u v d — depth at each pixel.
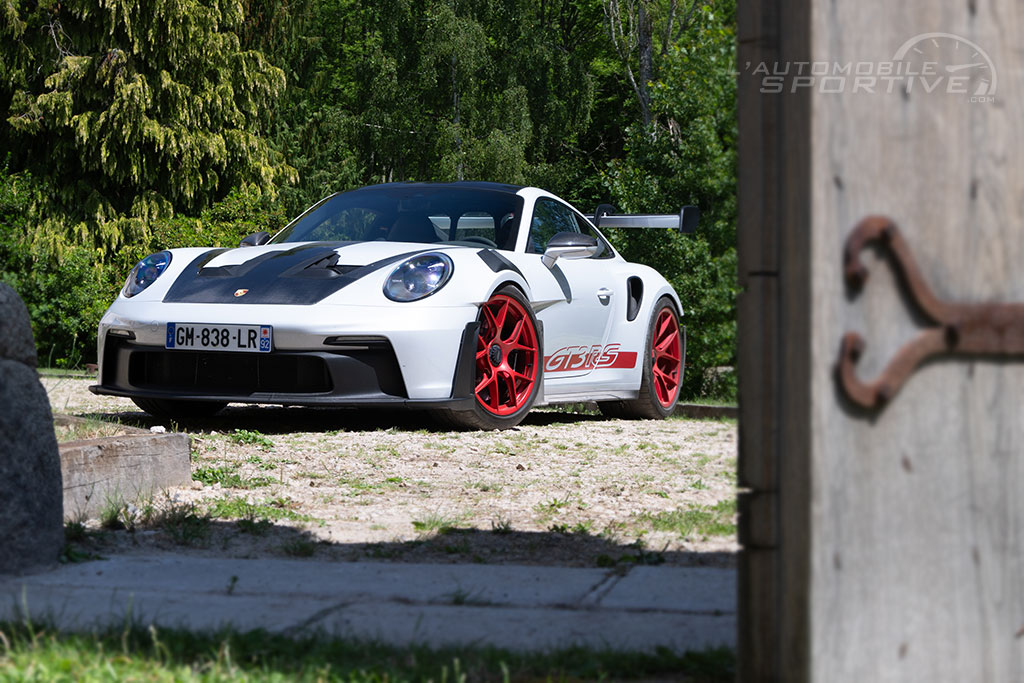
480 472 5.90
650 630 2.95
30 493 3.73
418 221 8.20
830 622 2.14
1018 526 2.17
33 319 18.38
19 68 20.48
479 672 2.56
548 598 3.32
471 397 7.06
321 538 4.37
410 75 36.22
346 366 6.73
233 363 6.90
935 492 2.16
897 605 2.15
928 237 2.16
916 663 2.15
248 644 2.71
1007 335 2.16
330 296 6.91
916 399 2.16
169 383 7.05
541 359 7.69
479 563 3.94
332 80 37.94
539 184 36.22
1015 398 2.17
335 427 7.44
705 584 3.49
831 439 2.14
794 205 2.18
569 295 8.01
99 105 20.94
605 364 8.39
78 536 4.18
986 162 2.17
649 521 4.64
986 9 2.17
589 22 40.12
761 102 2.25
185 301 7.05
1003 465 2.17
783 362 2.23
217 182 22.11
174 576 3.63
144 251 20.12
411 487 5.52
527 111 35.41
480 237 8.03
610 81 40.38
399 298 6.94
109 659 2.55
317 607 3.21
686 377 7.00
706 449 4.83
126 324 7.11
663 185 6.87
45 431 3.82
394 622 3.04
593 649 2.75
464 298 7.07
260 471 5.85
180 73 21.86
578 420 8.33
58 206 20.64
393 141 35.88
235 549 4.16
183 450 5.40
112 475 4.88
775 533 2.25
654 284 8.84
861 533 2.15
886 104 2.15
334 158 35.62
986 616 2.16
